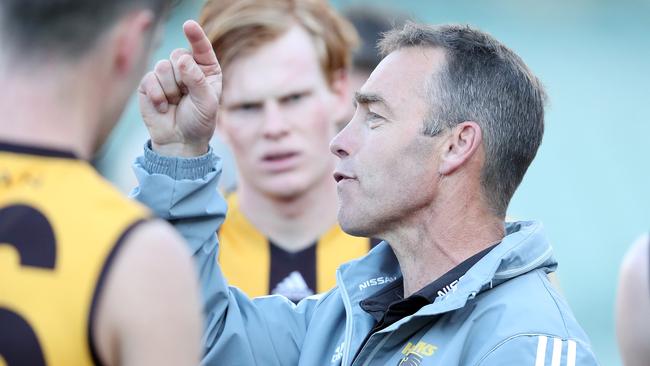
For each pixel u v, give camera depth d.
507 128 8.40
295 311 9.52
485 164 8.39
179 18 28.58
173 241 5.59
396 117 8.40
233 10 11.83
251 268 12.05
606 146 40.00
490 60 8.49
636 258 8.71
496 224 8.48
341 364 8.55
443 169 8.32
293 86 11.86
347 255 12.12
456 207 8.38
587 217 37.12
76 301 5.30
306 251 12.13
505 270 8.06
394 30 9.18
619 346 8.90
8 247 5.46
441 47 8.53
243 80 11.83
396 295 8.74
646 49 44.12
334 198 12.30
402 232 8.53
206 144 8.66
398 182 8.35
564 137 40.28
